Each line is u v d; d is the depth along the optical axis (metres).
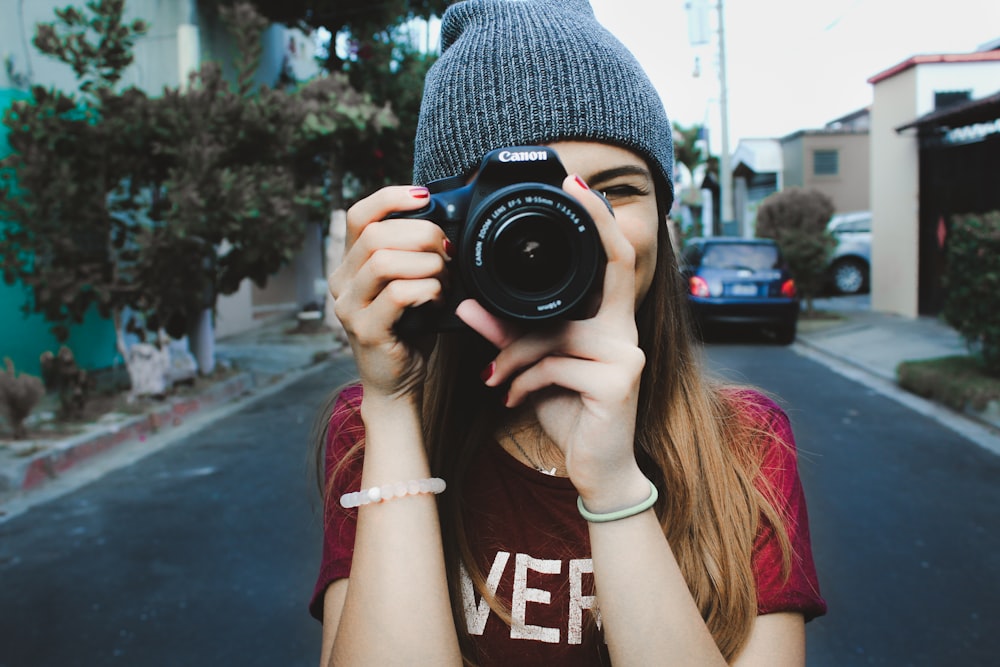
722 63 20.97
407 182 13.17
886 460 5.18
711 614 1.00
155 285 6.86
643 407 1.11
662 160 1.13
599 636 0.97
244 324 12.98
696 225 25.66
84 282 6.58
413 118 12.86
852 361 9.18
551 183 0.93
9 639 3.04
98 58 6.89
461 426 1.11
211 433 6.36
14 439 5.56
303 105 8.62
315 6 12.23
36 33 7.86
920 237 12.21
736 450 1.09
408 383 0.96
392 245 0.93
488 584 1.00
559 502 1.00
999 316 6.64
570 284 0.90
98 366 8.74
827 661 2.76
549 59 1.03
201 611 3.24
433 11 13.59
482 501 1.03
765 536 1.02
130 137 6.75
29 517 4.43
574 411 0.95
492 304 0.90
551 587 0.98
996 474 4.84
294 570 3.63
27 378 5.58
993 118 10.16
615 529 0.89
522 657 0.98
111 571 3.66
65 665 2.85
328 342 11.71
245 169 7.12
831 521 4.05
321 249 15.55
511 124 1.03
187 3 10.34
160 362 6.96
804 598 1.00
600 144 1.04
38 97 6.52
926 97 12.00
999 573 3.41
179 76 9.99
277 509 4.46
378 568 0.89
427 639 0.87
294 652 2.92
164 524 4.27
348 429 1.13
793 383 8.09
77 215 6.70
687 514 1.04
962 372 7.14
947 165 11.44
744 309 10.80
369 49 12.80
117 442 5.96
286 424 6.62
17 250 6.50
